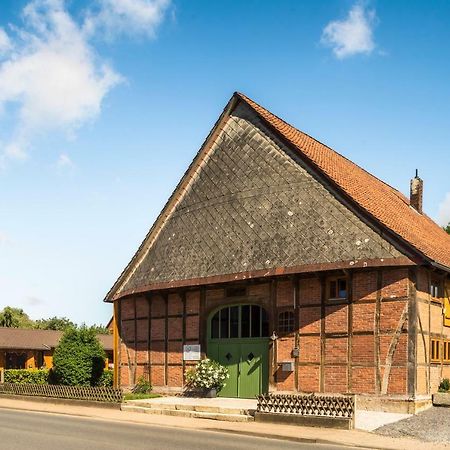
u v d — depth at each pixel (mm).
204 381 22984
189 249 25297
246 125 26172
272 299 22188
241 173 25125
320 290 21000
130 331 27438
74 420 18641
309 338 21000
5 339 55625
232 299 23406
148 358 26250
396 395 19000
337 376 20203
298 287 21547
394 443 14289
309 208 22172
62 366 29125
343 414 16578
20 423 17562
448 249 26000
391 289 19594
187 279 24312
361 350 19859
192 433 15859
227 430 16391
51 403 24375
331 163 25531
